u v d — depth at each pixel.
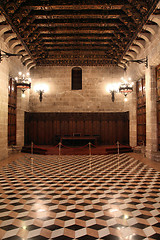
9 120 11.65
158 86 9.57
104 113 14.70
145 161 9.27
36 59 13.42
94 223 3.45
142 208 4.05
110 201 4.43
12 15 7.56
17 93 12.74
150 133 9.89
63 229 3.26
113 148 12.38
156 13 7.33
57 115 14.70
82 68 14.82
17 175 6.73
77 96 14.74
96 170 7.49
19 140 12.80
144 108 11.76
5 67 9.63
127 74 13.76
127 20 8.19
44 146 13.54
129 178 6.31
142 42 10.21
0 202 4.39
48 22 8.78
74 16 8.18
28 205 4.22
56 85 14.78
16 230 3.23
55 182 5.91
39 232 3.17
